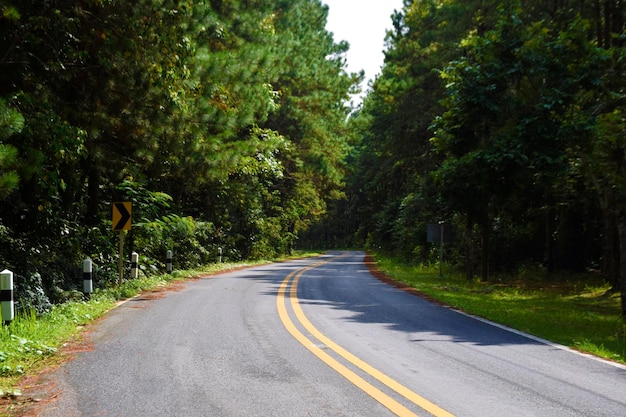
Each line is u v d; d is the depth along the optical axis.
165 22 11.80
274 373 6.03
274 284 17.16
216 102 15.66
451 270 30.17
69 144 10.73
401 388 5.51
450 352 7.39
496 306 14.01
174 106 12.83
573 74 16.81
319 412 4.73
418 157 37.66
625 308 13.40
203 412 4.70
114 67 11.84
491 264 29.42
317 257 53.09
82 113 12.09
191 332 8.45
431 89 31.89
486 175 18.17
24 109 10.20
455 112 18.97
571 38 17.06
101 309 10.73
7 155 7.43
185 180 20.34
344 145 41.75
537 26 18.34
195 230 24.08
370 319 10.30
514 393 5.43
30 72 11.26
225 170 15.74
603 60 16.56
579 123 16.09
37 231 13.86
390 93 32.50
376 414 4.70
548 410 4.89
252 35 19.27
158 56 11.92
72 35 11.45
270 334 8.33
